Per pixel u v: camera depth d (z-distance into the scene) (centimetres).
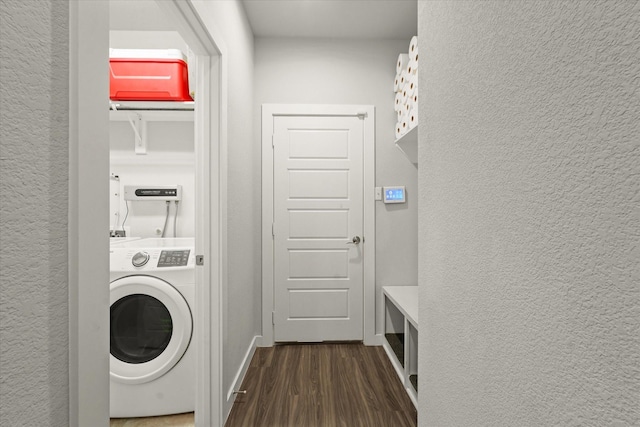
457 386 94
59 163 61
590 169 49
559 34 55
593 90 48
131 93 217
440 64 106
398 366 245
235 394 207
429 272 116
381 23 288
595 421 48
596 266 48
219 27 177
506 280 70
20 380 53
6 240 51
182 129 266
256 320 304
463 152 90
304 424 185
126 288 181
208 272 176
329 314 309
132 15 234
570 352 53
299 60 308
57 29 61
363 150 309
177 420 188
